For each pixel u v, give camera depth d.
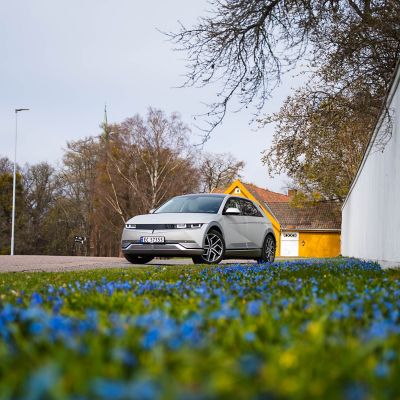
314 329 1.86
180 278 5.88
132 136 40.81
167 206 11.51
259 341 1.77
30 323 2.20
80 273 6.75
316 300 2.89
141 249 10.56
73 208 55.09
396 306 2.82
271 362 1.33
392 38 10.49
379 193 11.48
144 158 40.38
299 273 6.36
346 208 28.09
